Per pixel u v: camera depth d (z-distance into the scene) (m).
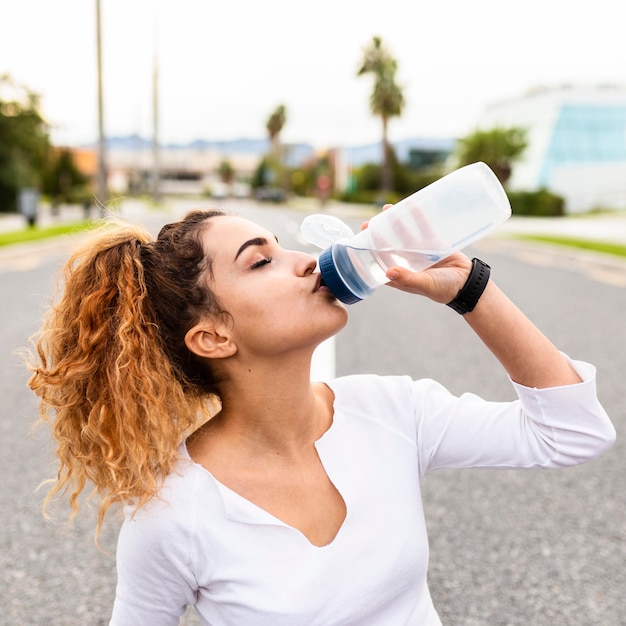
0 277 10.79
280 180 71.12
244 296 1.05
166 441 1.08
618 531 2.87
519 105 38.34
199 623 2.29
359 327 7.03
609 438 1.12
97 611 2.40
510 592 2.46
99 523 1.16
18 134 33.84
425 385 1.23
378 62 39.25
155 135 39.41
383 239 1.13
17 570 2.66
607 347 6.05
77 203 46.41
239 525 1.03
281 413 1.08
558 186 34.47
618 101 35.38
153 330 1.11
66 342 1.16
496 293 1.09
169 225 1.15
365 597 1.04
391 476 1.11
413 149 59.84
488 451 1.17
